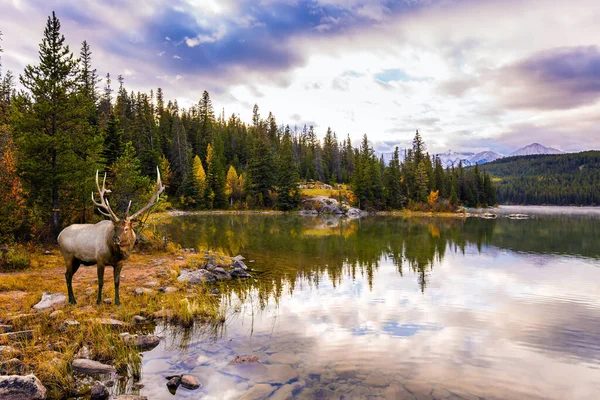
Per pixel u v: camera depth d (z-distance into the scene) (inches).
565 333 328.5
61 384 203.0
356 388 209.0
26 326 286.2
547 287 533.6
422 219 2440.9
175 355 254.7
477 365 252.5
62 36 769.6
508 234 1417.3
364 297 453.4
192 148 3841.0
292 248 946.7
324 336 304.0
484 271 662.5
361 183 3284.9
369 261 748.6
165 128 3718.0
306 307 400.8
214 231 1418.6
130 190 844.6
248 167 3427.7
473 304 430.9
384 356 262.1
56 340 262.1
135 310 343.9
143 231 860.0
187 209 2994.6
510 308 415.5
